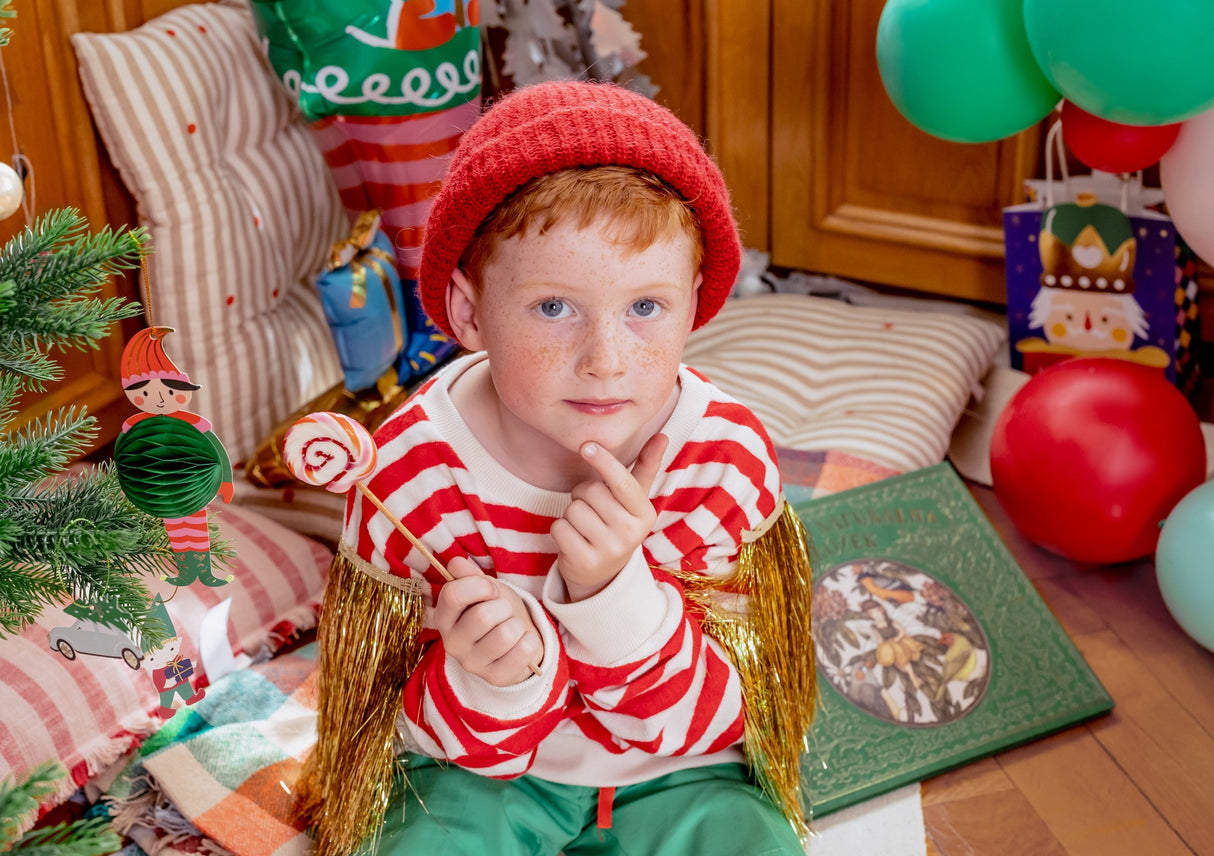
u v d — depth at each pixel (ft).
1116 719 4.43
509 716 2.87
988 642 4.56
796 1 6.44
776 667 3.28
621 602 2.78
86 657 4.04
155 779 3.81
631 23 6.79
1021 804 4.08
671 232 2.48
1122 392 4.80
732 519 3.13
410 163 5.30
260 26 5.19
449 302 2.77
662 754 3.18
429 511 3.01
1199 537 4.39
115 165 5.06
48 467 2.50
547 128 2.45
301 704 4.19
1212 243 4.59
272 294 5.66
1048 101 4.64
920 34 4.57
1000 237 6.41
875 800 4.08
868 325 6.51
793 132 6.79
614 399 2.54
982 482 5.97
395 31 5.05
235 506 5.03
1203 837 3.93
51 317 2.34
